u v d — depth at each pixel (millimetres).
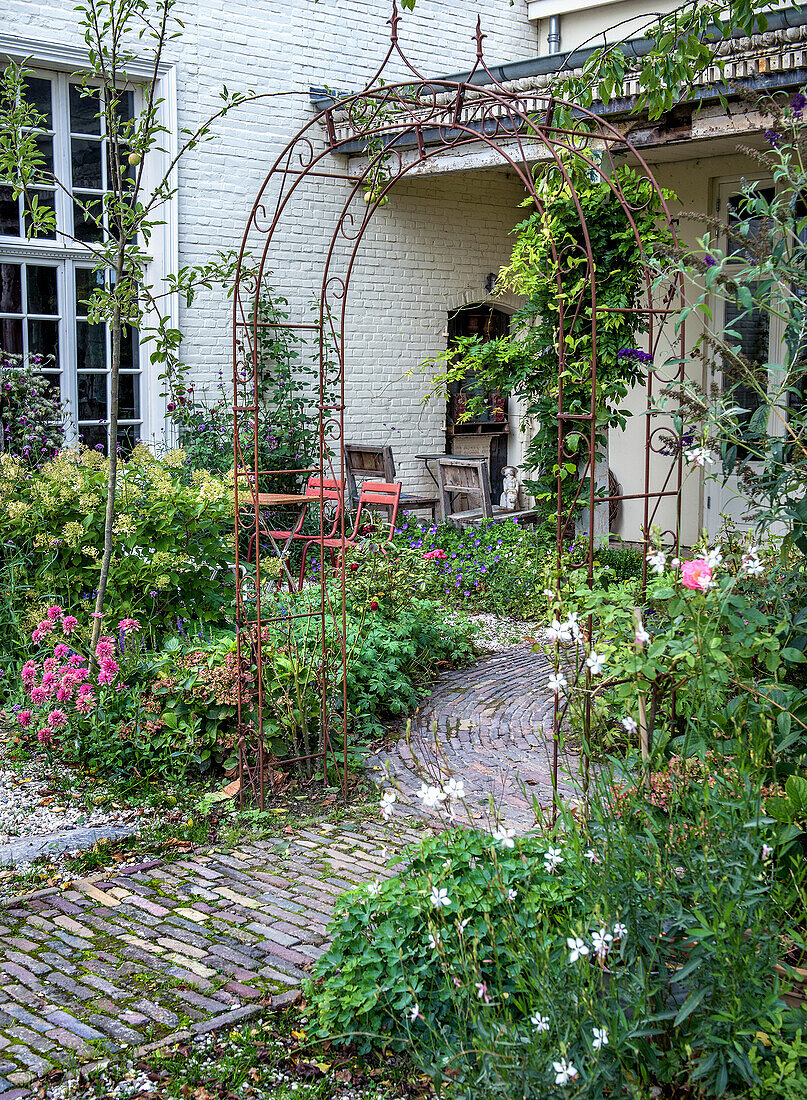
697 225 9172
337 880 3521
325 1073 2439
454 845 2781
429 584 7023
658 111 4941
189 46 8750
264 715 4520
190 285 5191
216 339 9164
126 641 5035
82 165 8359
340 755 4578
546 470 7879
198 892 3438
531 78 7910
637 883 2207
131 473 5871
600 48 4906
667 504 9875
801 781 2447
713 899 2033
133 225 5082
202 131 5078
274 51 9359
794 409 3238
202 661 4668
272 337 9555
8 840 3789
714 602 2635
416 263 10773
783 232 3053
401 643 5656
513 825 3832
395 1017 2484
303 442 9344
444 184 10922
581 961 2090
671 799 2354
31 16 7781
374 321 10461
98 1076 2416
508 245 11719
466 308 11336
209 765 4566
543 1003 2104
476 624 7211
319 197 9844
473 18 11094
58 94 8109
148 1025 2625
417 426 10961
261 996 2768
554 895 2516
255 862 3693
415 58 10570
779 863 2477
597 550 6441
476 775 4527
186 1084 2395
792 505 3064
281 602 5520
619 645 2850
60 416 8055
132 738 4465
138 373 8789
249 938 3100
